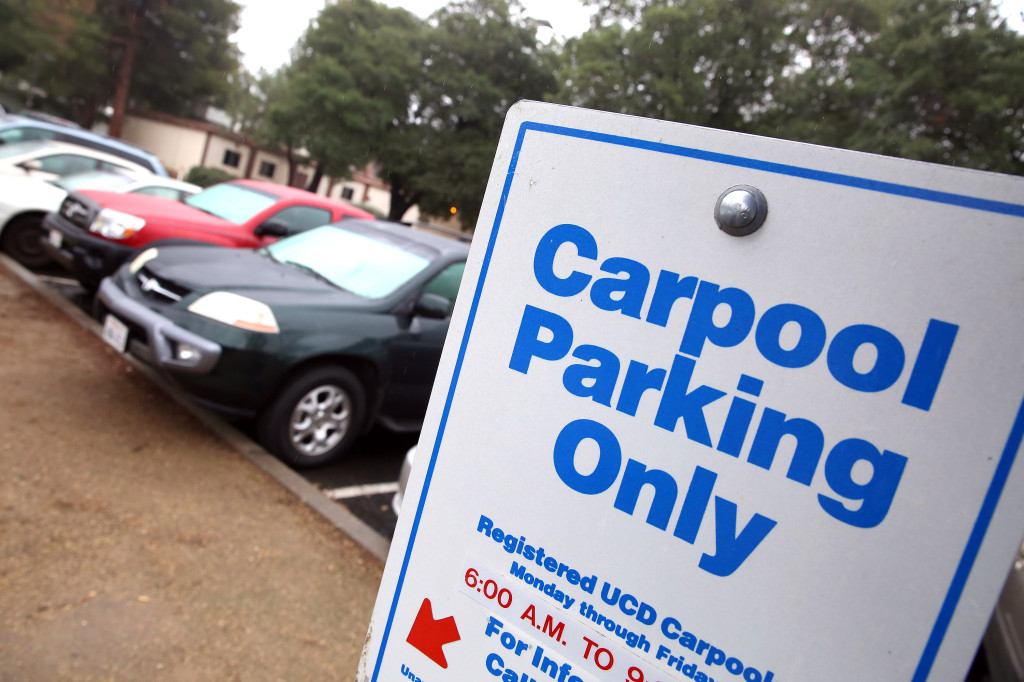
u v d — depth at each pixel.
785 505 1.17
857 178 1.15
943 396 1.09
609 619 1.30
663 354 1.28
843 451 1.14
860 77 16.25
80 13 35.66
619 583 1.29
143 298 4.94
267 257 5.87
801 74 17.61
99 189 8.24
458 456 1.47
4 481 3.77
